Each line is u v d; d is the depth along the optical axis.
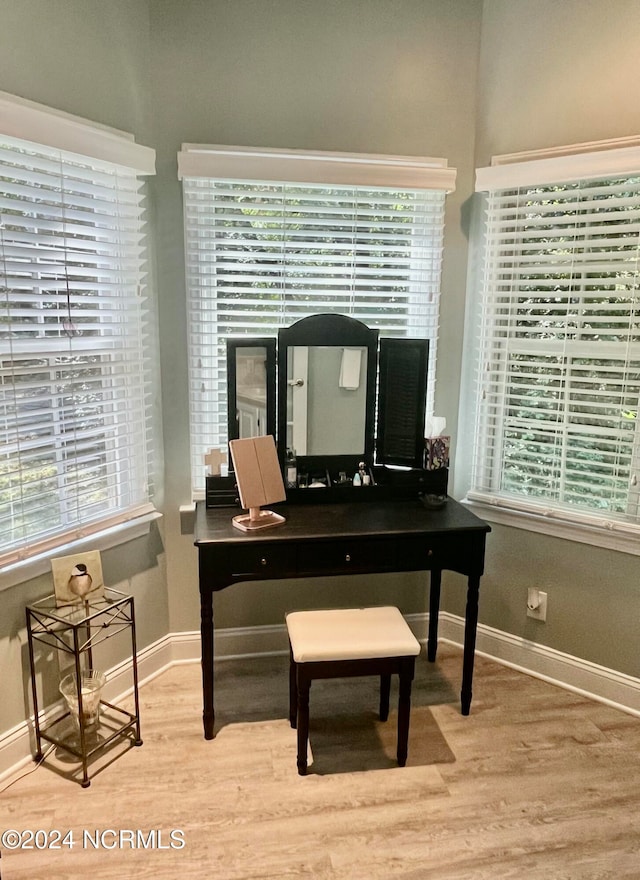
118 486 2.35
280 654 2.73
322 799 1.91
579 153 2.22
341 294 2.53
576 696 2.45
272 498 2.20
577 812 1.88
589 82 2.18
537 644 2.56
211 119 2.30
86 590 2.02
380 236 2.50
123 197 2.20
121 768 2.04
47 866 1.68
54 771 2.02
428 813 1.86
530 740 2.19
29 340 1.94
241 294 2.49
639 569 2.28
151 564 2.50
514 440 2.54
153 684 2.51
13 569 1.92
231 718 2.30
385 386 2.46
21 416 1.94
